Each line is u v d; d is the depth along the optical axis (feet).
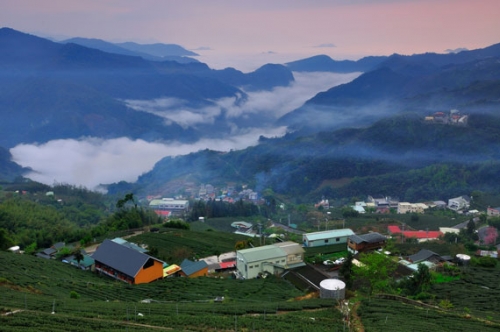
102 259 309.83
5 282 221.66
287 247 333.83
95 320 167.53
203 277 310.86
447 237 467.52
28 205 609.01
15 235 454.81
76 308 187.42
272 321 182.39
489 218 565.53
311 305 220.64
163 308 203.51
